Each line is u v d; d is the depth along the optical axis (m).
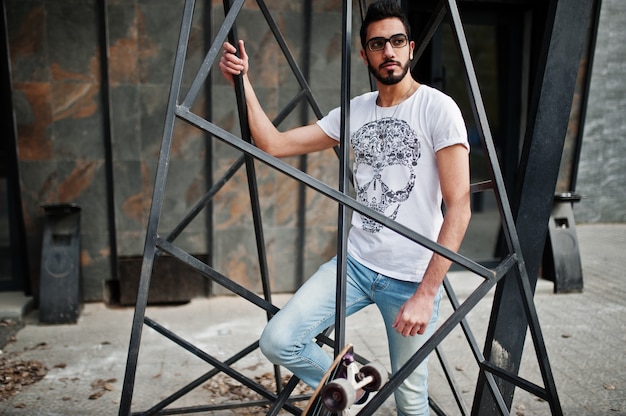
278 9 4.82
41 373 3.73
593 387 3.57
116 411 3.28
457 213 1.96
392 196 2.12
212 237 5.07
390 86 2.13
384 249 2.15
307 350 2.17
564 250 5.47
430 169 2.07
